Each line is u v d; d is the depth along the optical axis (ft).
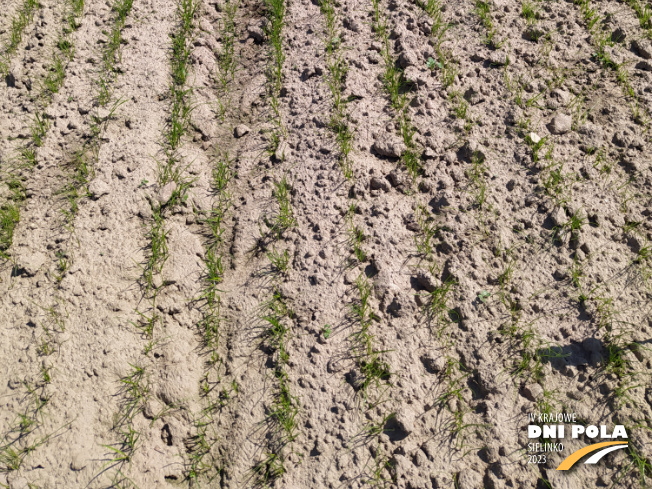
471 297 10.79
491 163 12.50
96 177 12.69
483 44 14.52
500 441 9.40
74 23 15.53
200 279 11.55
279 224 12.09
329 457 9.42
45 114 13.70
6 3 16.08
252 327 10.84
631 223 11.49
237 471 9.42
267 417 9.85
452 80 13.70
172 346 10.56
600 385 9.76
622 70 13.67
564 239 11.24
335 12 15.64
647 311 10.44
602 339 10.19
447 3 15.56
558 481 8.96
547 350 10.12
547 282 10.91
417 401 9.89
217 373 10.49
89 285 11.18
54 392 10.01
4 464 9.36
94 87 14.29
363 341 10.46
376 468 9.28
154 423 9.87
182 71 14.34
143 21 15.64
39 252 11.73
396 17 15.21
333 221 11.93
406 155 12.57
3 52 15.03
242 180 12.97
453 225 11.63
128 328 10.74
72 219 12.12
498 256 11.29
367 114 13.42
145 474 9.33
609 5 14.98
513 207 11.83
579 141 12.66
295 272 11.41
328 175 12.55
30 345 10.53
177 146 13.39
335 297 10.97
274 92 14.37
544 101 13.37
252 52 15.39
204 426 9.92
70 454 9.37
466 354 10.29
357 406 9.83
